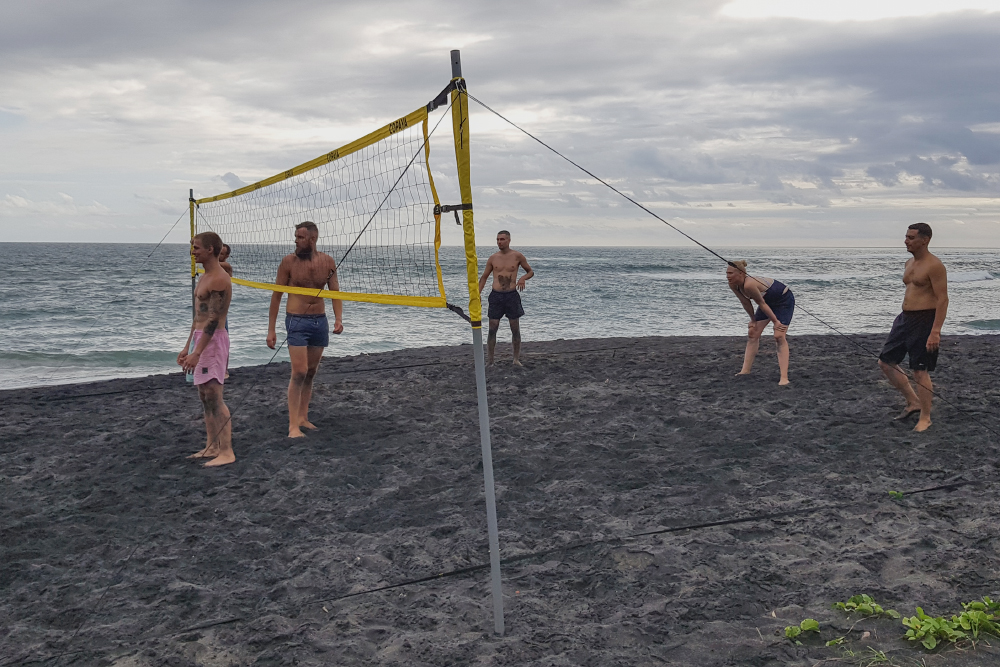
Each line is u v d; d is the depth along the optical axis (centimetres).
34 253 8062
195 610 301
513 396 712
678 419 596
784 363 716
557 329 1698
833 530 362
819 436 536
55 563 351
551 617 290
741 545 351
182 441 562
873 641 256
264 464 500
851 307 2230
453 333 1614
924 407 533
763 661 249
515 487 455
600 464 491
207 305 484
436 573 332
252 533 382
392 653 262
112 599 312
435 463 501
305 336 550
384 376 852
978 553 321
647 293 2727
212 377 492
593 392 708
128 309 2098
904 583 299
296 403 560
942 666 236
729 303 2358
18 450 548
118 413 684
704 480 455
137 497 439
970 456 478
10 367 1168
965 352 955
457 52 261
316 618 294
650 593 304
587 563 340
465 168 259
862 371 785
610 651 259
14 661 264
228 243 638
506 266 863
